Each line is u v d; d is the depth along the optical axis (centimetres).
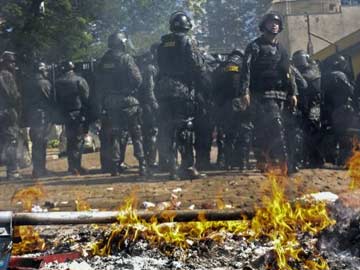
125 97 864
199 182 777
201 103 892
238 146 931
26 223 389
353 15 2828
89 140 1547
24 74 991
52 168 1168
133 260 384
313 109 940
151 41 1798
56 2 1591
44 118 961
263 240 418
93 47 1758
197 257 388
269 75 779
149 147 955
